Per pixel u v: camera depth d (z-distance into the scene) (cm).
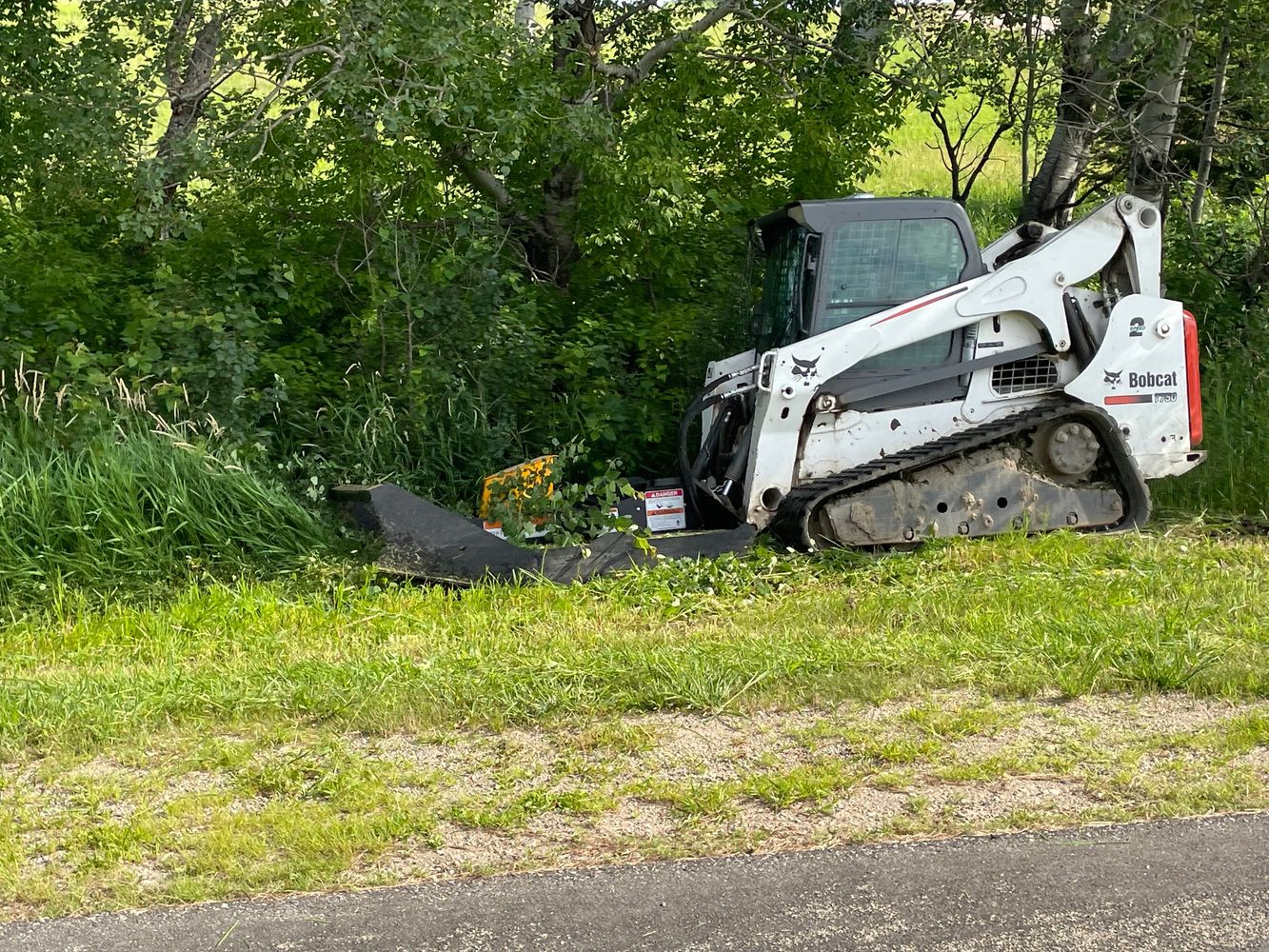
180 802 496
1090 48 1136
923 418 864
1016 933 391
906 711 564
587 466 1036
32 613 766
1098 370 872
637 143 1099
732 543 835
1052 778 499
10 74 1056
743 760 523
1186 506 983
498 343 1041
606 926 400
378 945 393
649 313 1119
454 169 1179
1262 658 607
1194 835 449
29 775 533
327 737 560
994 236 1598
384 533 816
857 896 414
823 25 1257
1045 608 698
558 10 1176
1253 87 1145
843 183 1234
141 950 394
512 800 493
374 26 970
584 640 682
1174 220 1265
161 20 1102
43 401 903
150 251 1125
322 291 1120
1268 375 1097
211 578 810
